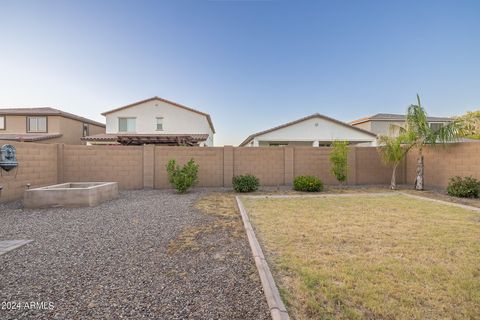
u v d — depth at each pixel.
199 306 2.38
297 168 11.91
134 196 8.94
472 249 3.76
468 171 9.45
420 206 7.04
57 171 9.99
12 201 7.53
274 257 3.50
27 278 2.91
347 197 8.72
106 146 10.57
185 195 9.18
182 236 4.47
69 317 2.20
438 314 2.23
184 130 21.17
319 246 3.94
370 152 12.27
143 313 2.27
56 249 3.81
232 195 9.20
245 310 2.33
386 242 4.11
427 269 3.10
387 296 2.51
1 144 7.29
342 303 2.40
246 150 11.59
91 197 7.05
